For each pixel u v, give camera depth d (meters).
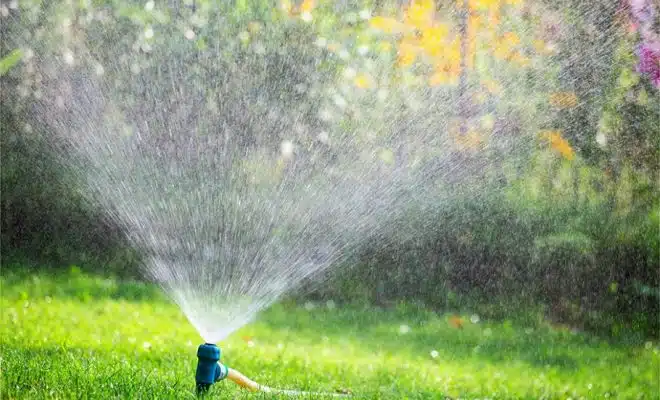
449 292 14.22
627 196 13.84
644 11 12.98
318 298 14.51
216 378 6.84
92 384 6.83
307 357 10.62
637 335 13.28
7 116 14.69
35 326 10.66
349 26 13.27
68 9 13.96
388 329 13.11
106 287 14.09
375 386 8.73
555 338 12.97
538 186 13.98
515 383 9.92
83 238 15.27
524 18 13.30
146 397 6.56
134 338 10.42
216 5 13.48
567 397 9.23
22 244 15.28
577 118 13.62
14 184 15.16
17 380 6.80
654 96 13.49
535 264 14.10
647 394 9.91
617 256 13.88
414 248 14.10
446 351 11.92
